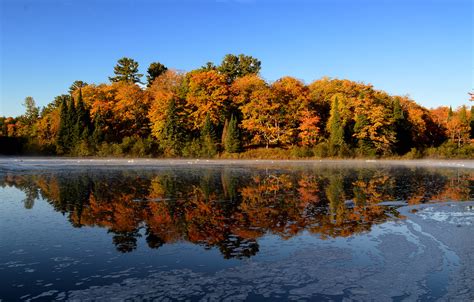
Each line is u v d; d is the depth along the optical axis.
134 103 72.12
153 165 49.38
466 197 21.89
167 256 11.03
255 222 15.25
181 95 74.44
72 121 70.19
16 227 14.34
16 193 22.56
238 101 71.75
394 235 13.32
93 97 76.12
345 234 13.45
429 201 20.48
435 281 9.22
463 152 75.06
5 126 98.06
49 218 15.89
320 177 33.28
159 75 90.81
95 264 10.34
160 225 14.70
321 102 77.31
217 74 72.31
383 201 20.38
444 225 14.83
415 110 81.50
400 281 9.22
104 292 8.52
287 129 70.44
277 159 66.25
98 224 14.86
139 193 22.83
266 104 68.44
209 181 29.45
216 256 11.03
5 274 9.61
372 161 64.50
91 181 28.97
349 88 75.56
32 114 100.69
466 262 10.55
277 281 9.19
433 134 86.81
